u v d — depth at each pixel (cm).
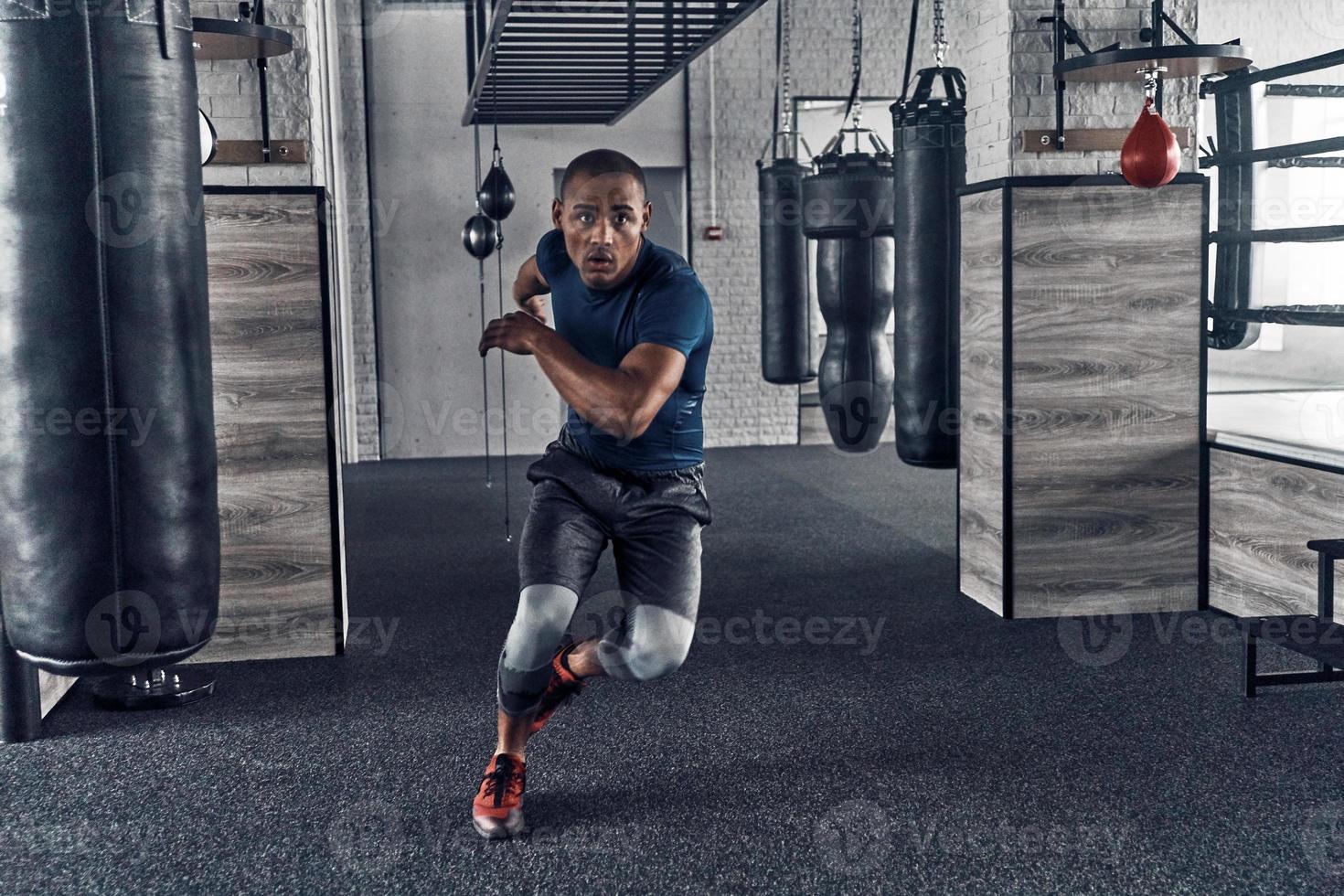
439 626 405
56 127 190
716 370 891
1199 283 392
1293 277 815
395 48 826
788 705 315
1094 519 396
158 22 199
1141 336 391
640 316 215
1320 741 280
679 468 231
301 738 296
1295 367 828
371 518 625
